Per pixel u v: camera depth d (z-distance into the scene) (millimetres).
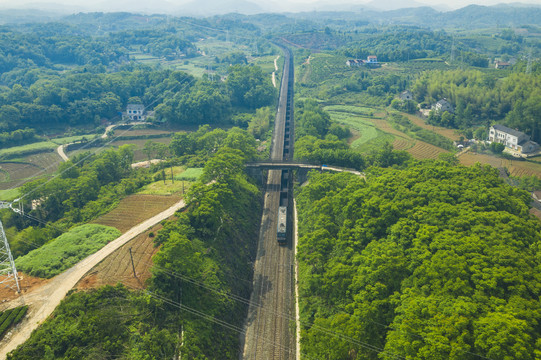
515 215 123500
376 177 153125
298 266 141000
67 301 98250
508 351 74188
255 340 113438
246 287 132875
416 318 85438
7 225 154125
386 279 102938
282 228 157625
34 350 83500
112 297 101188
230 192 151125
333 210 141375
